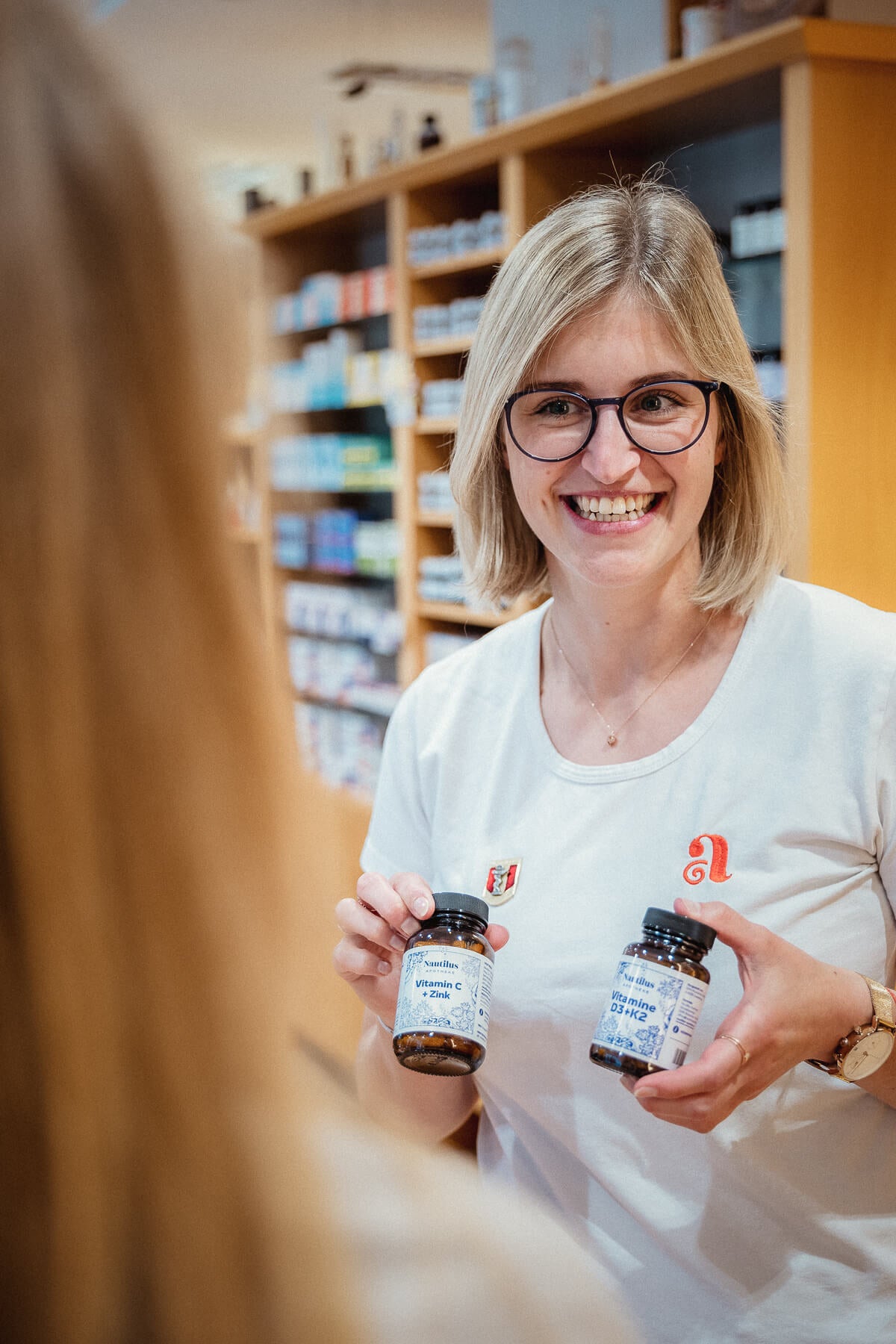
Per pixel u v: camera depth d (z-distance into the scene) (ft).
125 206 1.18
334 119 18.44
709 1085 3.33
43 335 1.11
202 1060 1.20
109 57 1.23
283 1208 1.28
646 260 4.09
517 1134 4.42
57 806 1.09
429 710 4.93
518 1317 1.50
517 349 4.18
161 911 1.17
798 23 8.75
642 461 4.15
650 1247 4.11
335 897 1.48
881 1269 3.92
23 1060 1.12
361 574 18.83
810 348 9.25
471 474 4.69
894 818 4.03
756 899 4.02
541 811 4.46
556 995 4.17
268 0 15.89
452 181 14.61
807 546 9.41
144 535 1.17
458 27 17.29
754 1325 3.94
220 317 1.27
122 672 1.15
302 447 18.80
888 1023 3.66
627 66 11.61
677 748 4.27
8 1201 1.14
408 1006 3.63
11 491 1.10
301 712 19.22
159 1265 1.20
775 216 9.96
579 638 4.54
